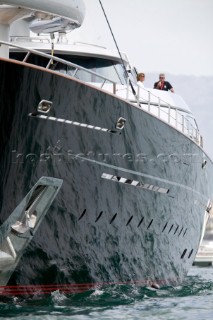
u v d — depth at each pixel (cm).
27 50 3384
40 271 3575
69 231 3650
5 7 3600
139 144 4003
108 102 3697
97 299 3922
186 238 5034
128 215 4022
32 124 3378
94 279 3891
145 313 3725
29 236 3456
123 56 4866
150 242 4344
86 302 3834
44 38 4762
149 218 4253
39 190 3503
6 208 3384
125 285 4169
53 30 4506
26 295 3562
